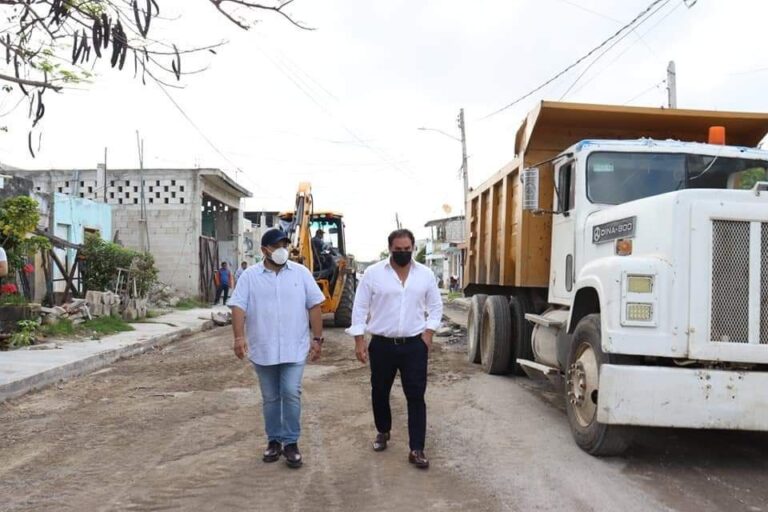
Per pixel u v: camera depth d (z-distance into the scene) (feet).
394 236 18.22
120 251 60.13
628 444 18.15
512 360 32.07
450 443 20.17
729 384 16.72
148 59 14.78
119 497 15.67
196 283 84.07
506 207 31.35
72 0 14.17
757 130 27.43
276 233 17.89
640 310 17.17
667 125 27.45
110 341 42.50
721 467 17.93
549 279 27.20
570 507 14.97
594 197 22.85
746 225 17.19
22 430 21.94
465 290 42.27
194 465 18.06
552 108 25.70
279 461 18.40
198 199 84.33
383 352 18.34
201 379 31.22
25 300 42.70
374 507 15.02
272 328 17.83
